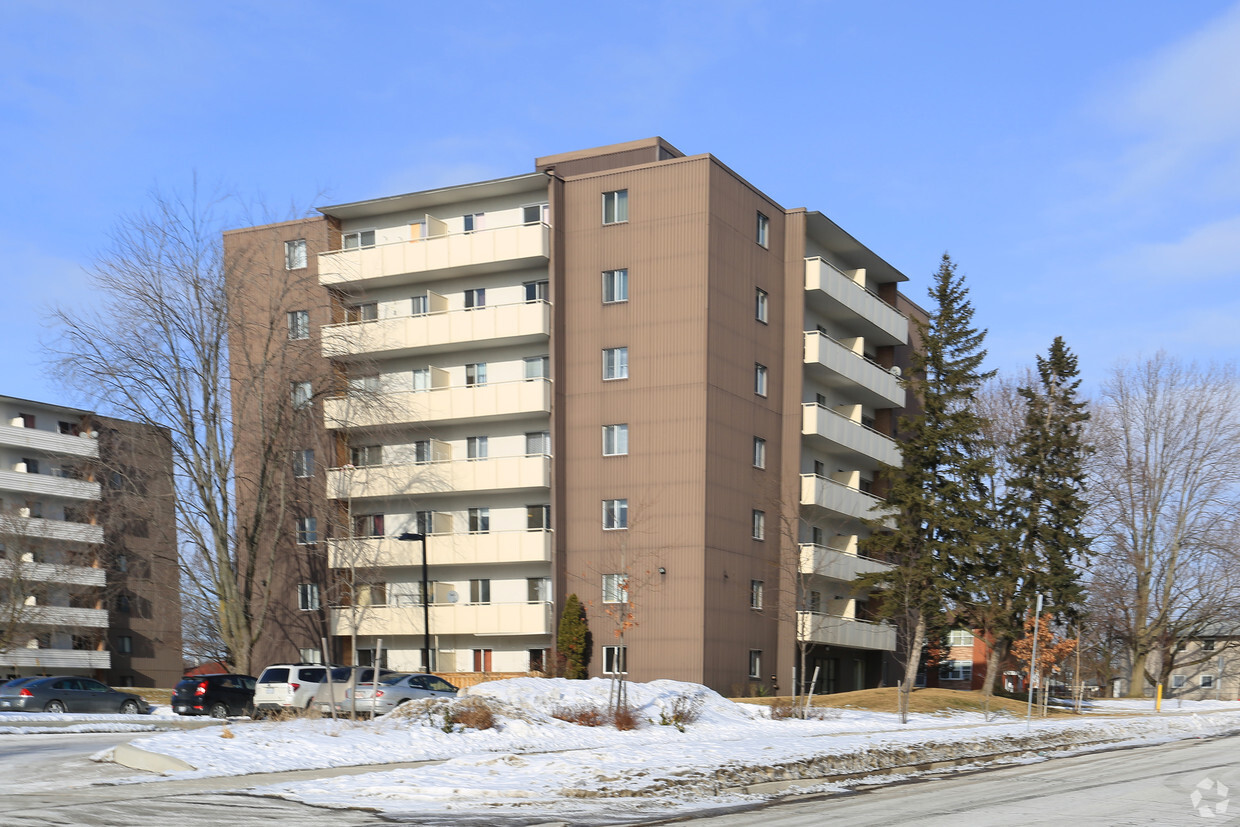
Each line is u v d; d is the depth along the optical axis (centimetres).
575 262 4753
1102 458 6531
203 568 5012
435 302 4988
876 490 6012
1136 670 6619
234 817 1363
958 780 1967
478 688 3031
